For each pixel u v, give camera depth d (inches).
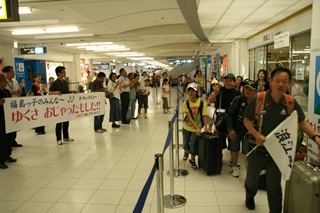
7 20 144.1
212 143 150.9
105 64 1115.3
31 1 223.8
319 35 150.8
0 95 174.2
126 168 169.5
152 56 991.6
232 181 145.7
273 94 89.0
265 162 95.7
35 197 133.0
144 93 359.6
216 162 152.9
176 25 438.3
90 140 243.0
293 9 225.5
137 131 277.3
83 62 895.1
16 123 180.9
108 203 125.2
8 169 173.0
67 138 241.0
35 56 562.3
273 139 88.5
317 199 85.6
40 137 258.7
